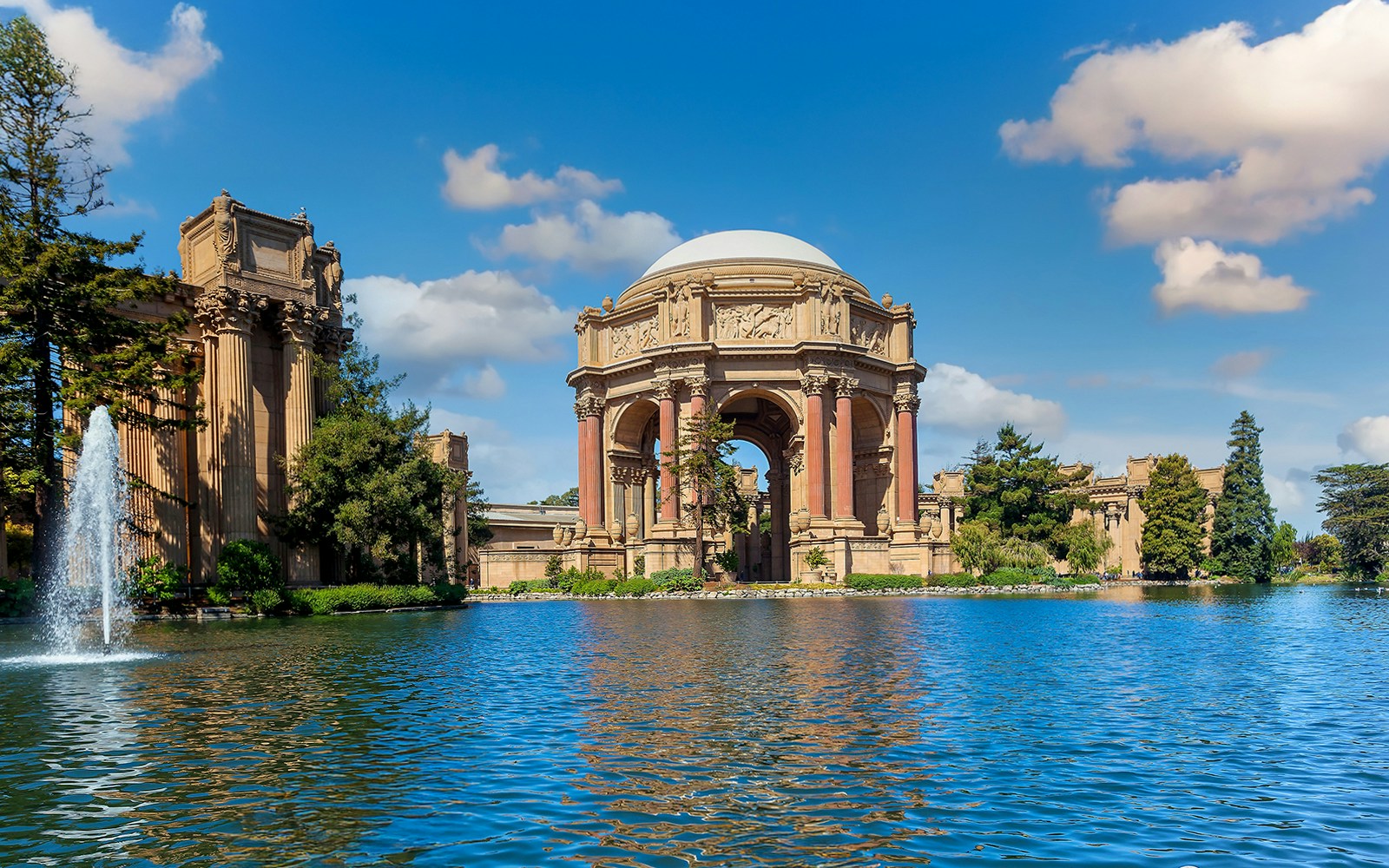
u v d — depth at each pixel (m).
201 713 15.53
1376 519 113.94
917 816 9.88
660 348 84.25
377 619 39.41
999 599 60.44
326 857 8.70
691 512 78.69
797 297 85.00
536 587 77.56
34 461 37.06
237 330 44.97
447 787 10.97
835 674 20.38
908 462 89.88
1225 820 9.79
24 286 35.53
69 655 24.30
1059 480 103.81
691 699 17.02
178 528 45.75
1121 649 26.23
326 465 44.72
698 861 8.56
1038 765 12.09
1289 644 27.88
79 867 8.45
